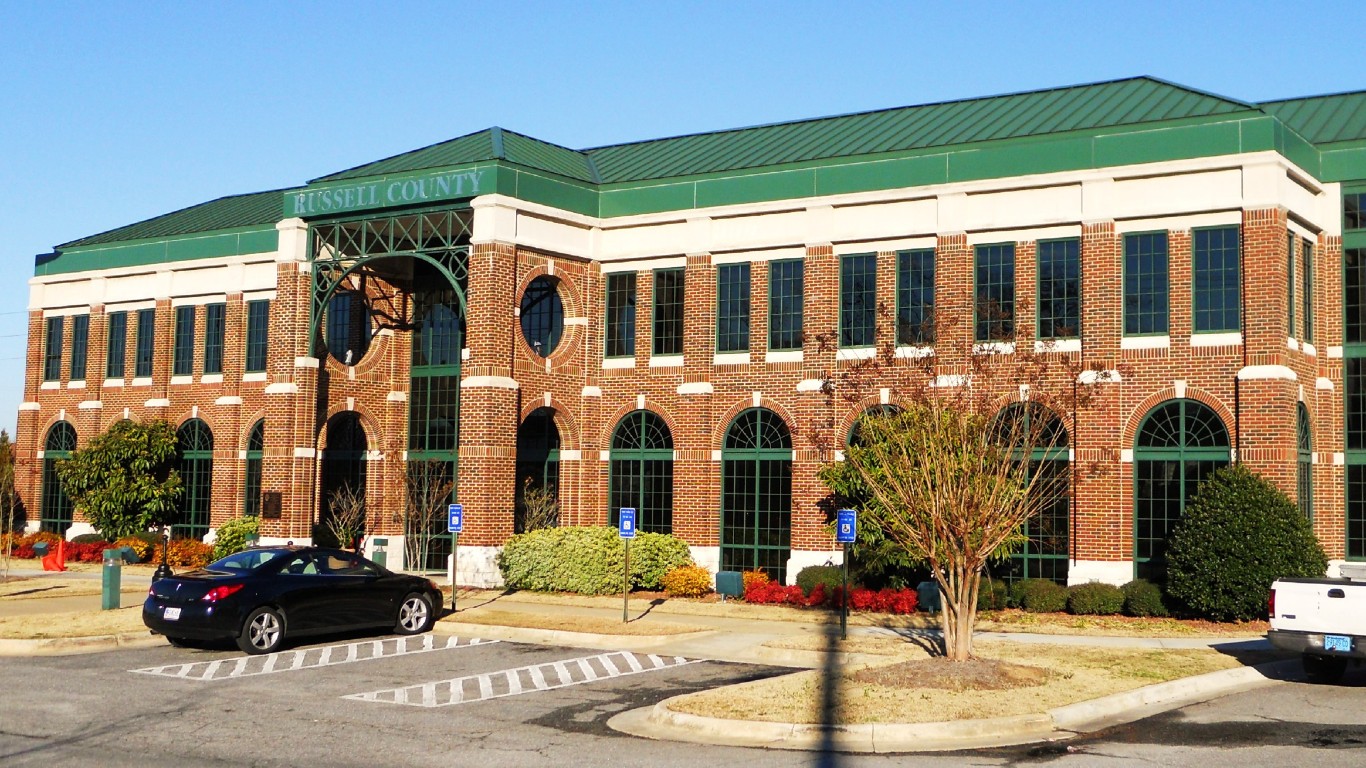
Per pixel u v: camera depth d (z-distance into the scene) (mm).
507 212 34219
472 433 33594
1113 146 30141
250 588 22297
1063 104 34500
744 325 34688
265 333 42438
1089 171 30344
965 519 19453
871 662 20984
